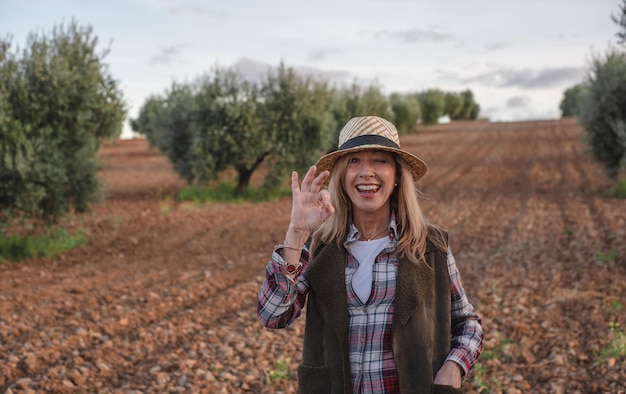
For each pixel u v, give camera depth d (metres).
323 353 2.25
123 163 36.00
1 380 5.60
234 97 21.45
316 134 22.38
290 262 2.17
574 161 31.27
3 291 9.56
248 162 21.91
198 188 23.02
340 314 2.20
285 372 5.98
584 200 19.56
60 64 13.41
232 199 21.94
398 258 2.25
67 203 14.19
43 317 7.72
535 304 8.16
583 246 12.15
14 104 13.23
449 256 2.34
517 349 6.45
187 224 17.05
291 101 22.08
